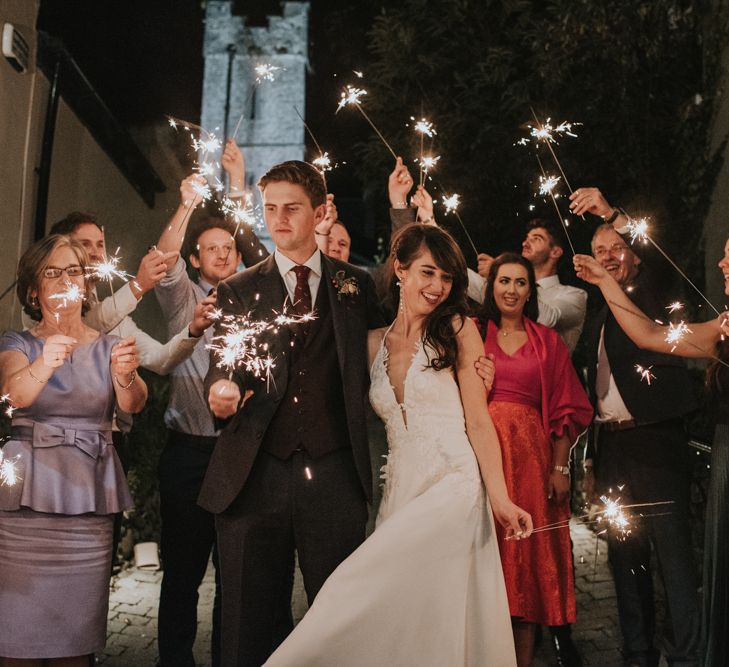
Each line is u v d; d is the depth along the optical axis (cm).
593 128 736
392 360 337
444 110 792
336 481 313
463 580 309
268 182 331
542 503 392
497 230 779
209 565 620
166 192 1121
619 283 446
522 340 416
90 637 328
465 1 780
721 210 660
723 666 342
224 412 288
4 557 320
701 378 566
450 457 320
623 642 442
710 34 698
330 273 333
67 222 422
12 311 546
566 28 726
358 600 300
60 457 327
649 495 411
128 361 328
